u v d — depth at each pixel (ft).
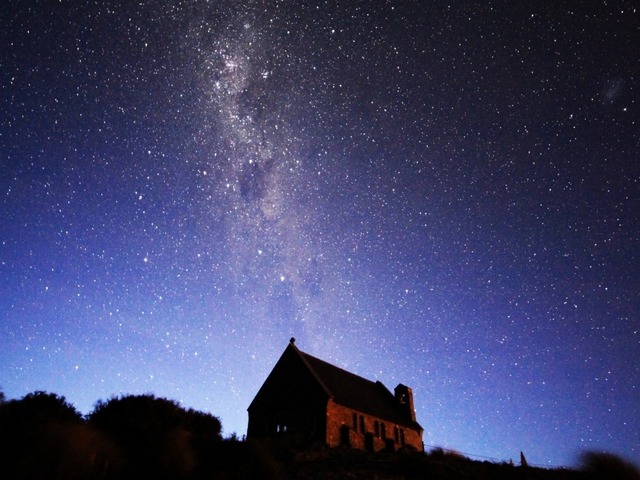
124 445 49.24
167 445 48.42
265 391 104.99
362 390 120.06
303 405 96.53
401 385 131.03
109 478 41.34
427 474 57.47
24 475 37.11
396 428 112.68
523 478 56.03
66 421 46.65
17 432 43.01
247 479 48.08
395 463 64.03
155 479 43.55
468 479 55.72
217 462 50.93
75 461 40.27
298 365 104.47
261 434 97.04
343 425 94.84
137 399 58.70
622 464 53.11
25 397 51.55
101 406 57.16
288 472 56.75
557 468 62.23
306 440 87.71
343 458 68.08
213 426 63.46
